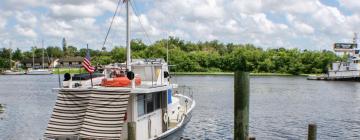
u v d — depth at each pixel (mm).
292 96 59219
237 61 146375
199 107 44281
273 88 75750
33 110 43125
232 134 28609
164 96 20062
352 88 76438
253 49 159750
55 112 16172
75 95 16219
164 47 105562
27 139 27781
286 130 30719
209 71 145625
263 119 36125
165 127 20094
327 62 137375
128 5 19141
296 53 145625
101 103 15906
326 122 34656
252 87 78438
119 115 15641
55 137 15906
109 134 15445
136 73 20875
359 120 35781
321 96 59625
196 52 156375
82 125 15727
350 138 27797
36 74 150375
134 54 100438
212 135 28266
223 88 74000
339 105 47781
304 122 34594
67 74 16797
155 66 20688
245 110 12969
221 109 42500
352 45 116000
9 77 131375
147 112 18047
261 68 145500
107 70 21000
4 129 31453
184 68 145000
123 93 15961
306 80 105625
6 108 44844
